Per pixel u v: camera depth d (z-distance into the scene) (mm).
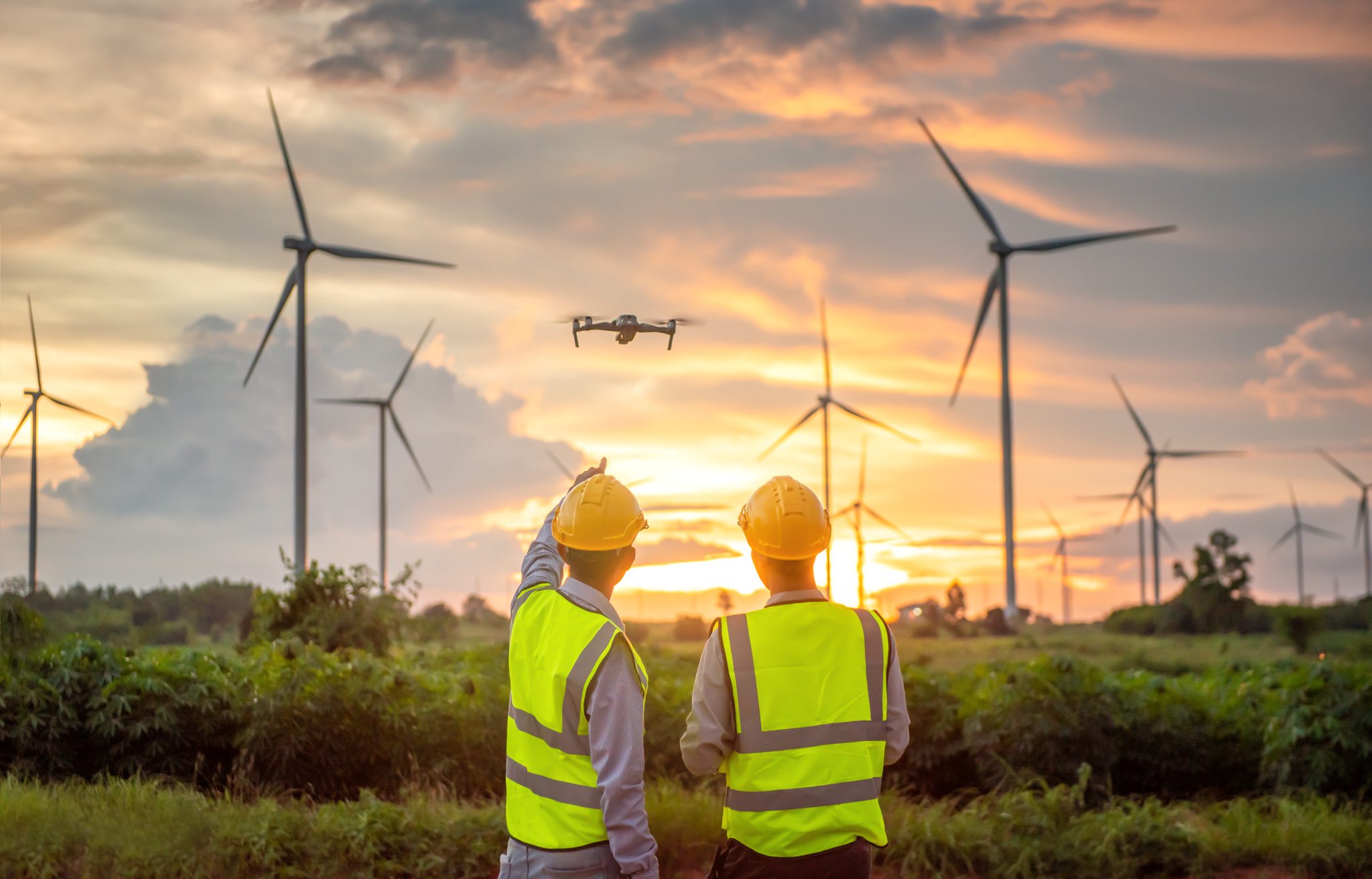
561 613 3285
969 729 8469
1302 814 7477
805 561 3480
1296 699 8648
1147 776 8969
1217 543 43844
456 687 8797
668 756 8453
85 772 8219
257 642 12227
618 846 3068
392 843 6359
